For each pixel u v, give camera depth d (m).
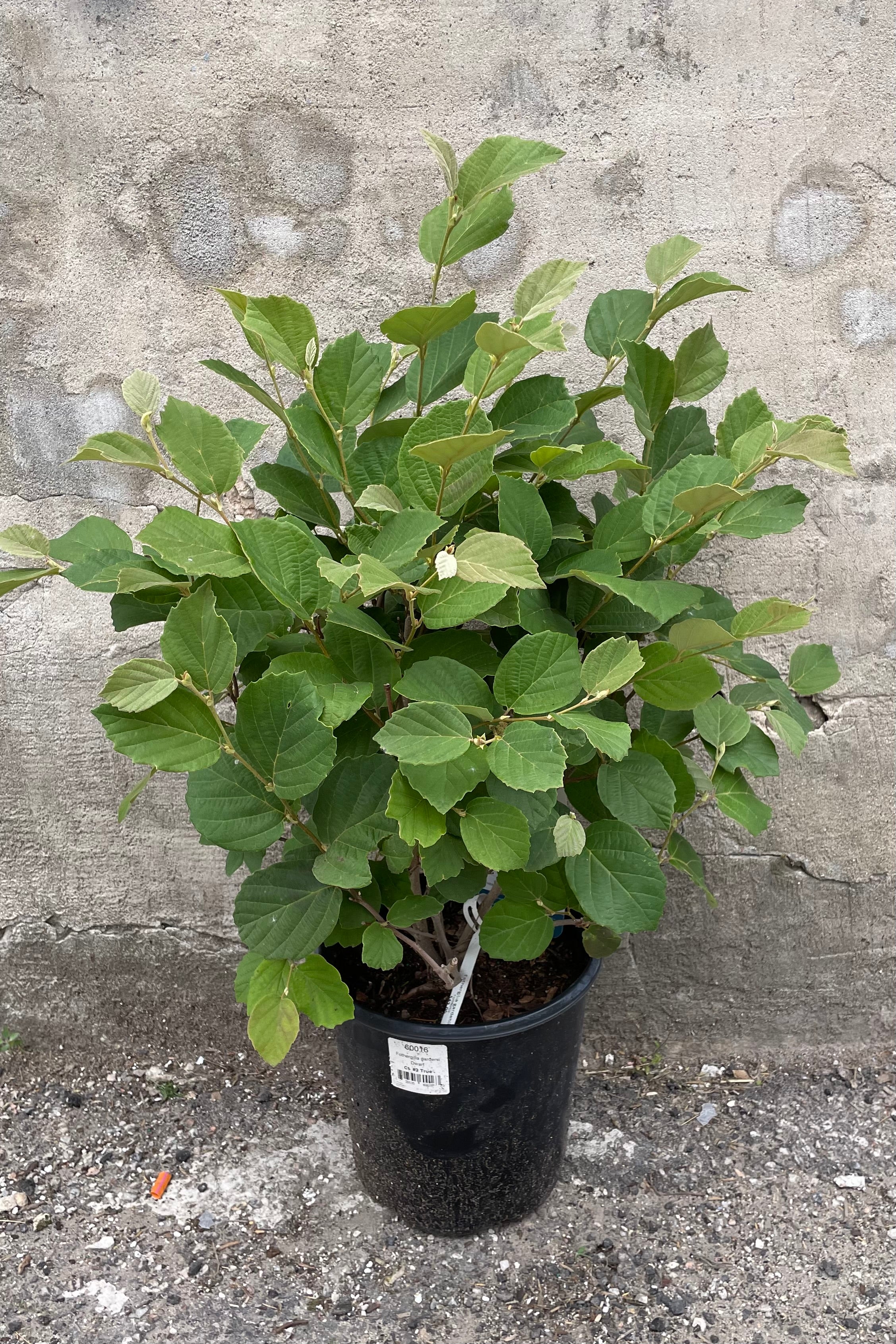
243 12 1.82
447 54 1.84
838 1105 2.26
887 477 2.06
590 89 1.86
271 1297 1.84
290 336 1.33
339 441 1.43
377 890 1.58
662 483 1.44
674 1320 1.78
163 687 1.21
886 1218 1.97
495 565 1.12
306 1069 2.37
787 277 1.95
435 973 1.89
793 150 1.89
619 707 1.59
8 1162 2.15
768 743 1.72
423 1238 1.95
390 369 1.54
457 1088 1.72
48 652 2.15
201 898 2.30
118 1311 1.82
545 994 1.88
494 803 1.34
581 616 1.59
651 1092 2.30
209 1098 2.31
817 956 2.34
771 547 2.08
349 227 1.93
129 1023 2.41
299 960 1.71
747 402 1.56
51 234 1.94
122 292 1.96
